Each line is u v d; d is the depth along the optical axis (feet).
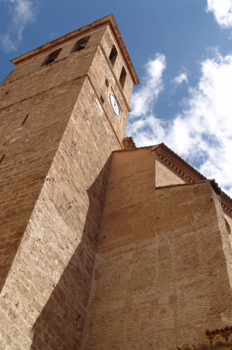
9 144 51.44
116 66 87.30
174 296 34.40
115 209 51.34
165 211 44.78
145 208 47.65
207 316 30.81
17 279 30.73
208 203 41.14
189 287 34.14
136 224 46.16
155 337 32.27
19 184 41.22
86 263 42.60
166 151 59.26
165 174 56.03
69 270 38.91
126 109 84.28
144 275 38.58
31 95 65.87
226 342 25.18
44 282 34.17
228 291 31.22
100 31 85.87
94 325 37.37
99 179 55.31
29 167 43.57
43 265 34.83
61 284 36.73
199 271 34.81
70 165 47.01
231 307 30.01
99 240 47.47
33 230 34.94
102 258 44.45
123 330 34.94
